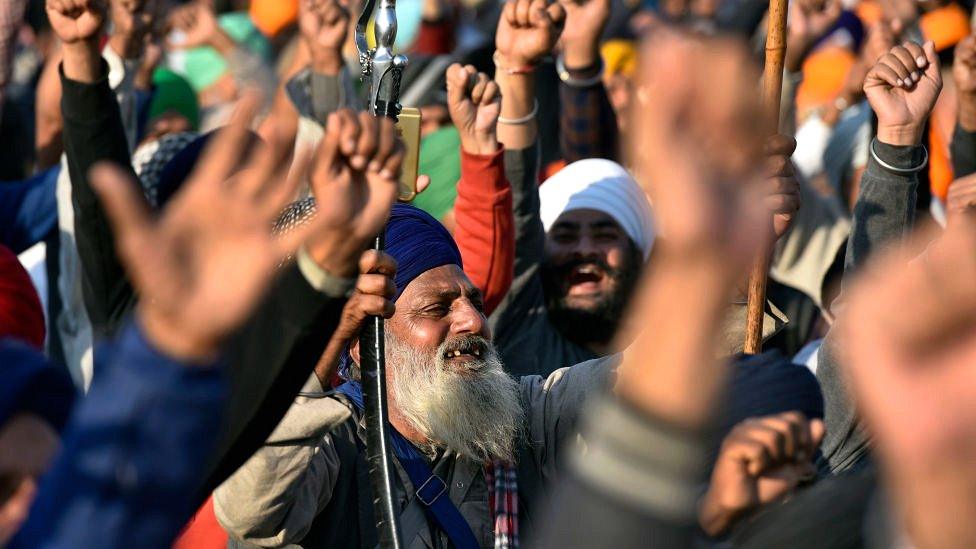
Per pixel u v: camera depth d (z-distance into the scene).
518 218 6.19
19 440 2.43
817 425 2.84
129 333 1.98
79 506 1.92
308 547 4.32
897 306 1.80
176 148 6.41
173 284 1.93
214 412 1.97
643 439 1.85
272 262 1.95
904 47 4.96
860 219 4.91
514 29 6.17
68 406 2.52
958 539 1.80
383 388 3.72
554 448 4.63
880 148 4.89
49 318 6.57
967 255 1.77
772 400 3.33
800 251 7.44
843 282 4.93
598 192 6.59
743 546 2.52
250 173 1.96
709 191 1.75
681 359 1.82
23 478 2.41
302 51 7.93
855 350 1.82
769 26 4.44
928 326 1.79
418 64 9.34
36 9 10.45
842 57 10.42
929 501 1.80
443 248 4.89
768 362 3.43
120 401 1.94
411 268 4.77
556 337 6.35
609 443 1.88
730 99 1.72
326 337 2.70
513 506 4.49
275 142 1.97
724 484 2.81
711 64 1.73
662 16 12.15
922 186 5.80
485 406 4.57
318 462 4.28
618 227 6.52
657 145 1.75
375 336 3.75
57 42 10.02
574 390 4.67
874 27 9.29
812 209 7.50
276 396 2.74
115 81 6.96
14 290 3.98
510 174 6.16
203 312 1.93
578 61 7.65
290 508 4.15
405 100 9.16
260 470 4.00
